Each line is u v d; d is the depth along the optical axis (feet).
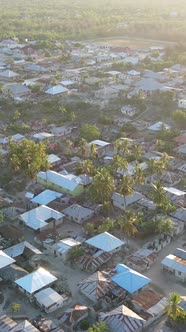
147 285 363.56
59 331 312.50
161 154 576.20
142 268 382.42
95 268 381.60
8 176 534.78
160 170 519.60
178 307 313.32
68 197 489.67
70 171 547.49
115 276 360.28
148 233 428.15
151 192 467.52
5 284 364.58
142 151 593.01
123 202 470.39
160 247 411.95
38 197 480.23
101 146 597.93
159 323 327.26
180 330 316.19
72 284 364.99
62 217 449.06
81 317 327.88
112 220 440.45
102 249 396.98
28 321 321.32
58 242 407.64
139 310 336.70
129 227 404.98
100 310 335.88
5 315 326.03
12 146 557.74
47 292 346.74
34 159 529.45
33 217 440.04
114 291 351.05
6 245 411.54
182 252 396.16
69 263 391.86
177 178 529.86
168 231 424.87
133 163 558.56
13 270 368.07
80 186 499.51
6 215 456.86
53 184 510.17
